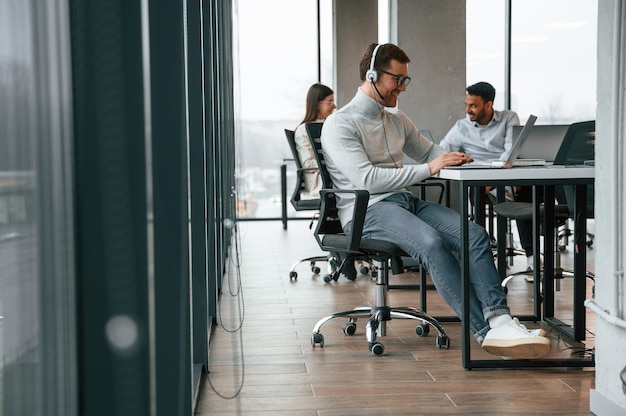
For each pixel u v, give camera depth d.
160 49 1.54
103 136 0.81
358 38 9.02
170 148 1.55
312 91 5.67
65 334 0.82
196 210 2.79
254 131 9.33
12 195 0.75
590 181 2.87
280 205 9.61
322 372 2.93
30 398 0.80
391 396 2.62
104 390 0.83
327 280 5.11
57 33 0.80
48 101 0.79
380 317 3.37
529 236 5.06
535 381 2.78
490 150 5.89
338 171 3.42
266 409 2.49
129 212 0.82
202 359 2.90
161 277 1.54
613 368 2.31
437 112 7.55
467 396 2.61
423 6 7.50
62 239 0.81
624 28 2.24
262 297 4.61
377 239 3.22
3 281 0.74
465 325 2.94
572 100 8.94
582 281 3.39
